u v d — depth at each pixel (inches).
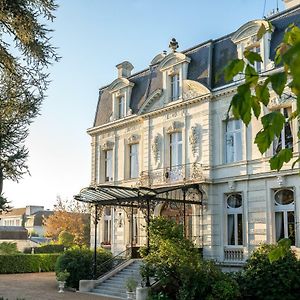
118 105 1147.9
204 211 876.6
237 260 818.2
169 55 986.7
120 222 1088.2
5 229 2310.5
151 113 1016.2
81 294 815.7
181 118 953.5
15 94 395.5
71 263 907.4
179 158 960.3
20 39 388.8
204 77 913.5
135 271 864.9
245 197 826.2
